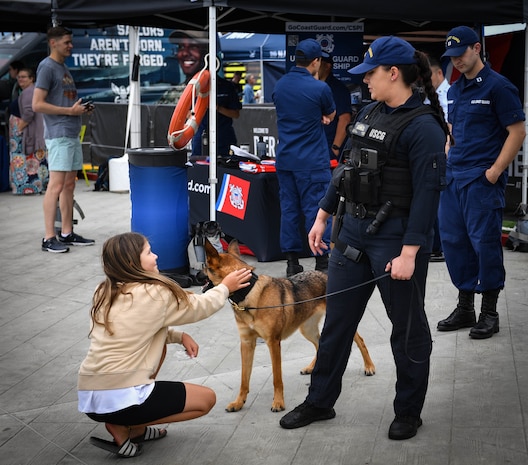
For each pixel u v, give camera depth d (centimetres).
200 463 343
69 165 779
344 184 351
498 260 499
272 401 410
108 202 1097
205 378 447
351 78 830
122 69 1389
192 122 632
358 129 346
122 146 1297
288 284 406
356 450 349
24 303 614
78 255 773
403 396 359
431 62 709
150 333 325
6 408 412
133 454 348
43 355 497
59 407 412
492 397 404
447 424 373
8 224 942
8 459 351
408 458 339
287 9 609
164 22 942
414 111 333
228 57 1540
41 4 791
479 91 490
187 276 646
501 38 880
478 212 493
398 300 347
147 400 326
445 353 476
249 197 725
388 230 342
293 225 671
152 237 633
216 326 545
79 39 1354
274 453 349
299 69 654
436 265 720
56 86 763
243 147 837
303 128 649
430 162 326
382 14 619
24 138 1157
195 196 800
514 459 335
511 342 493
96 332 326
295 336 516
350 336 370
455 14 634
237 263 382
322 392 375
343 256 360
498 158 485
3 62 1355
